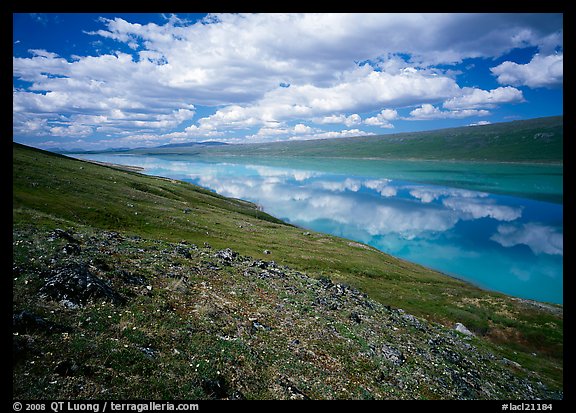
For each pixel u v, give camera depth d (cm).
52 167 9100
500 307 6538
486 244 13012
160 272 2648
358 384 1986
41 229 2933
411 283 7669
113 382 1238
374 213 17975
